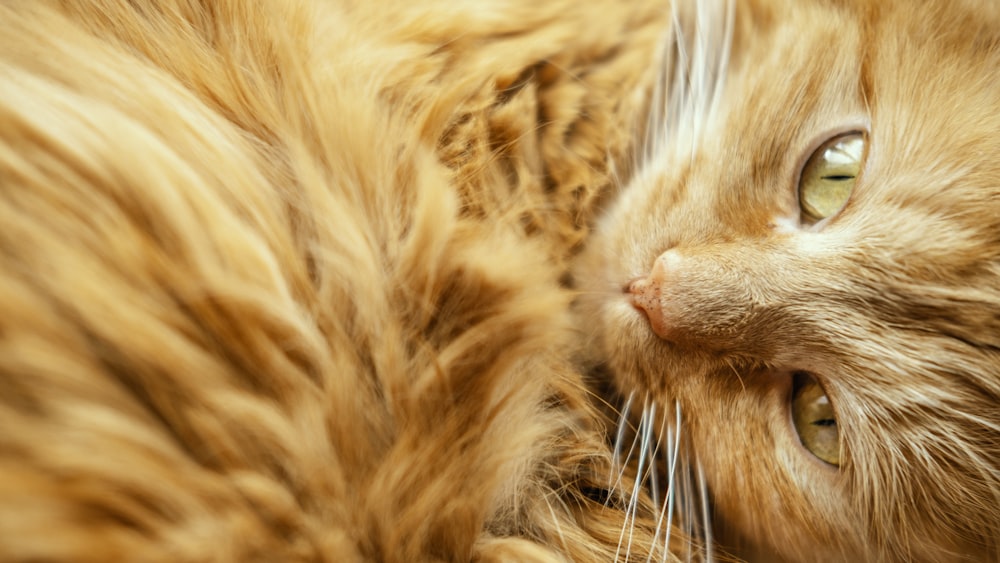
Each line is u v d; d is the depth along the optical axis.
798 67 0.36
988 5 0.34
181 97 0.30
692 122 0.37
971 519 0.33
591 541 0.32
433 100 0.34
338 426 0.28
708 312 0.34
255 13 0.31
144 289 0.27
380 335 0.29
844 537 0.34
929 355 0.33
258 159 0.30
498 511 0.31
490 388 0.30
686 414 0.35
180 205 0.28
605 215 0.38
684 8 0.38
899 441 0.33
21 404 0.26
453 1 0.36
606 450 0.33
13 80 0.28
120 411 0.26
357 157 0.31
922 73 0.34
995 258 0.32
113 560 0.25
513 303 0.30
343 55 0.33
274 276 0.28
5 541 0.24
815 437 0.34
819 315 0.34
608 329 0.35
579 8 0.38
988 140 0.33
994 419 0.33
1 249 0.26
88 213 0.27
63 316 0.26
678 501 0.35
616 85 0.38
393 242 0.30
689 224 0.35
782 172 0.35
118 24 0.30
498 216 0.33
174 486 0.26
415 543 0.28
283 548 0.27
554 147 0.37
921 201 0.33
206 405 0.27
